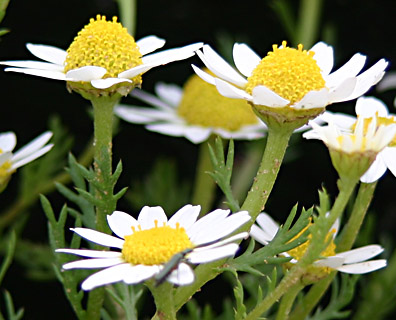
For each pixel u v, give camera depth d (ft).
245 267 0.75
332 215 0.73
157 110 1.03
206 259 0.69
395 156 0.80
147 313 1.08
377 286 0.97
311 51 0.77
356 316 0.99
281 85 0.76
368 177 0.79
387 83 1.04
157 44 0.80
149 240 0.71
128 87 0.77
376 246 0.80
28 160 0.83
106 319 0.82
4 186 0.83
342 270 0.78
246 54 0.79
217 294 1.10
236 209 0.77
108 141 0.78
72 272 0.79
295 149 1.09
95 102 0.77
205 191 1.00
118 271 0.70
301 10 1.10
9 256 0.81
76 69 0.75
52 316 1.09
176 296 0.76
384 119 0.82
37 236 1.10
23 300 1.09
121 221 0.74
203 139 0.98
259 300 0.76
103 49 0.77
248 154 1.06
